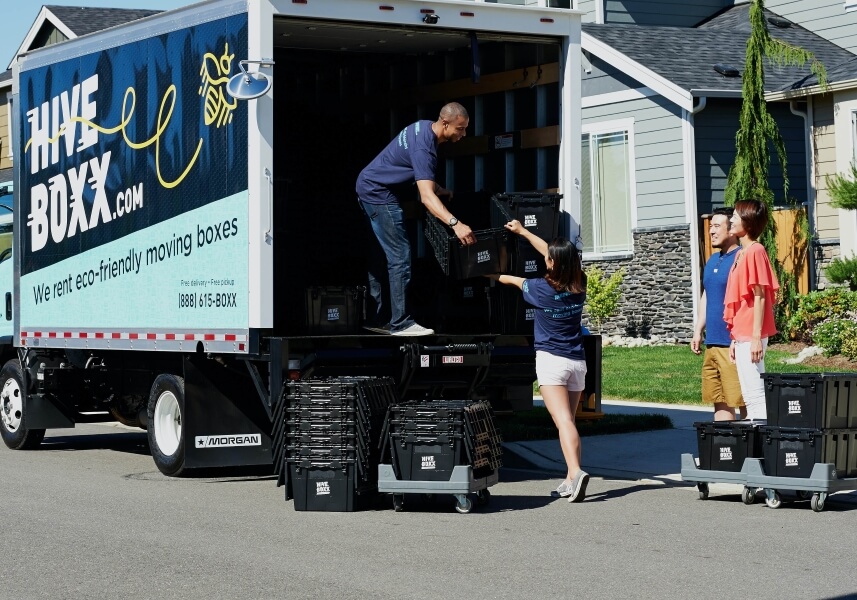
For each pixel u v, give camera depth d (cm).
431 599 673
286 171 1355
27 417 1335
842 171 2073
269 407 1034
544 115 1165
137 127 1155
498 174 1219
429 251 1270
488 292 1128
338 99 1376
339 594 686
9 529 881
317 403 950
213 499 1013
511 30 1098
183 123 1095
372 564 760
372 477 952
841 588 689
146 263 1145
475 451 935
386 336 1054
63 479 1132
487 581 712
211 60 1061
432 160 1060
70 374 1334
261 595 687
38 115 1307
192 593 694
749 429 959
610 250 2338
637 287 2280
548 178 1159
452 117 1055
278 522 905
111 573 745
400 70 1315
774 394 948
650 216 2259
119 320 1182
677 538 833
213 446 1101
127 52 1169
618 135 2306
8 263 1422
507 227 1046
